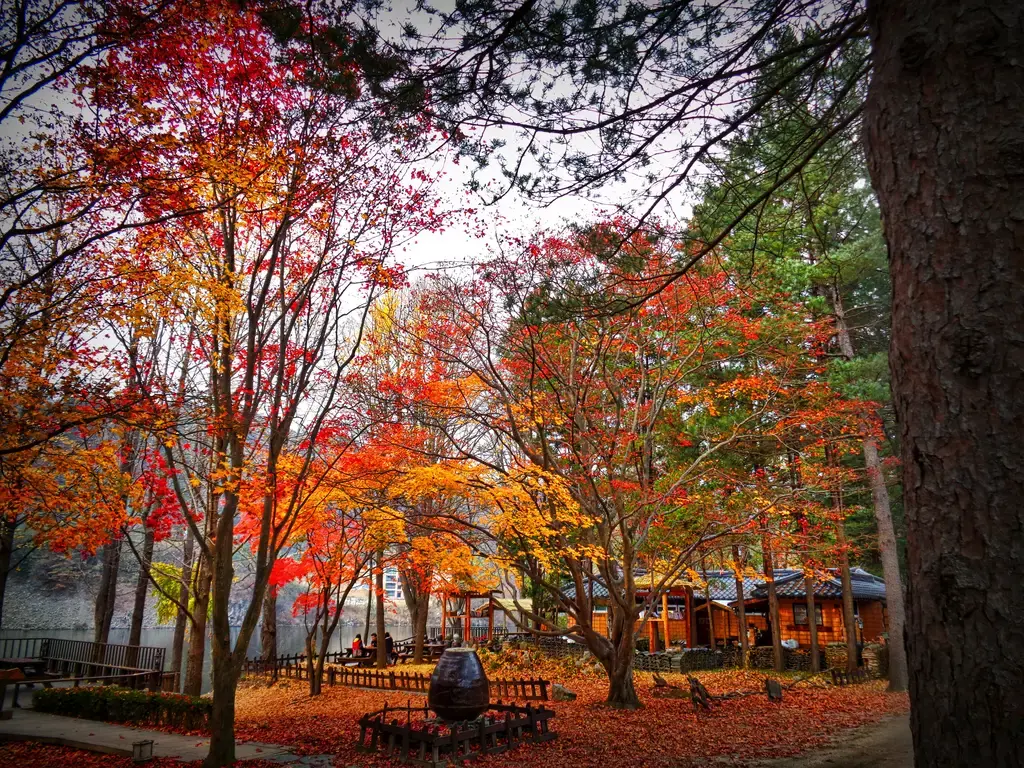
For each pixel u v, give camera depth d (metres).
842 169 5.47
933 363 2.04
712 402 16.31
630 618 15.07
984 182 2.02
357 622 63.84
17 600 46.06
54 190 7.09
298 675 22.53
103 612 20.69
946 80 2.17
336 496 13.90
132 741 11.26
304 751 10.74
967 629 1.83
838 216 14.64
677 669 22.52
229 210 9.94
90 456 10.38
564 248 11.65
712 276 14.02
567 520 14.07
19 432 8.29
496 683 16.70
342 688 20.45
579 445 15.41
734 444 17.53
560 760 10.35
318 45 4.10
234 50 7.23
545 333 13.66
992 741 1.73
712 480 17.09
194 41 7.12
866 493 22.69
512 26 3.94
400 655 29.09
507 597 36.38
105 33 6.33
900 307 2.21
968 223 2.03
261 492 11.21
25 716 13.84
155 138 7.28
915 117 2.23
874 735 11.78
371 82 4.33
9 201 6.75
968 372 1.94
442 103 4.55
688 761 10.21
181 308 9.49
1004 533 1.80
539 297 6.13
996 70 2.08
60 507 10.48
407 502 16.86
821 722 13.23
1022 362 1.86
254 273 10.68
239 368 12.10
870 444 18.53
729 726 12.91
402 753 10.44
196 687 15.00
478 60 4.22
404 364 15.63
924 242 2.13
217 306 9.87
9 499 9.75
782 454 18.70
